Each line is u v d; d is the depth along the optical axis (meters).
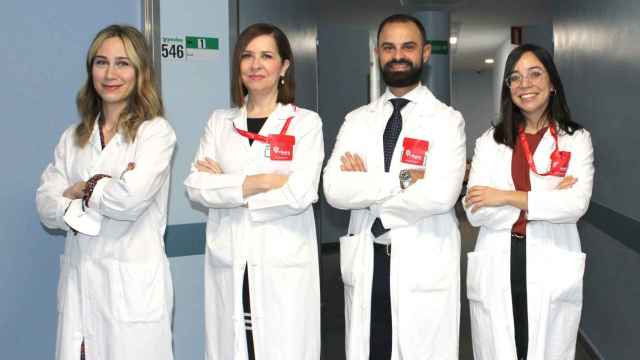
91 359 1.93
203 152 2.16
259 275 2.00
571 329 2.03
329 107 7.27
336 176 2.12
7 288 2.60
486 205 2.01
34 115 2.63
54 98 2.68
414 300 2.05
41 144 2.65
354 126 2.22
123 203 1.84
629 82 2.80
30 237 2.64
